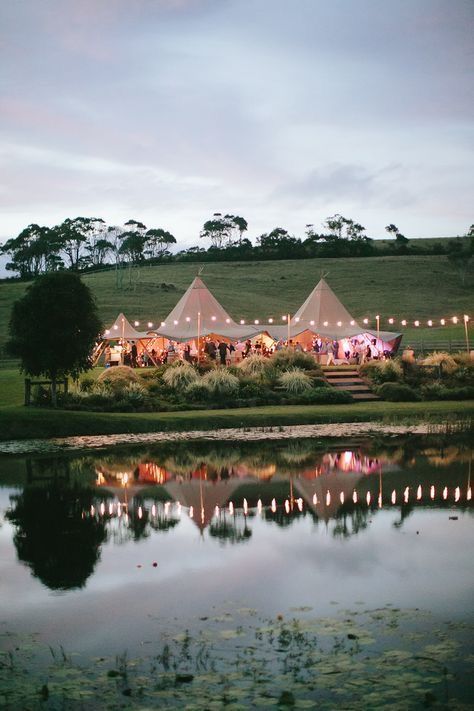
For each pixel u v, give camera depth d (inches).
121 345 1764.3
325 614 327.6
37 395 1098.1
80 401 1112.8
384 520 490.0
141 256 6077.8
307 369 1391.5
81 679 270.7
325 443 860.6
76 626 322.0
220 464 722.2
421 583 366.0
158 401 1162.6
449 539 442.6
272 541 443.8
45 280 1042.1
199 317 1651.1
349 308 3575.3
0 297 3784.5
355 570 387.9
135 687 263.3
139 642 303.0
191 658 286.2
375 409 1147.9
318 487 599.8
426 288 4042.8
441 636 300.7
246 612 331.9
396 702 247.1
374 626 312.2
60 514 520.4
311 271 4640.8
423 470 668.7
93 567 401.4
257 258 5654.5
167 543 444.1
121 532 470.0
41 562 411.5
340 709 244.2
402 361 1400.1
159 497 571.8
